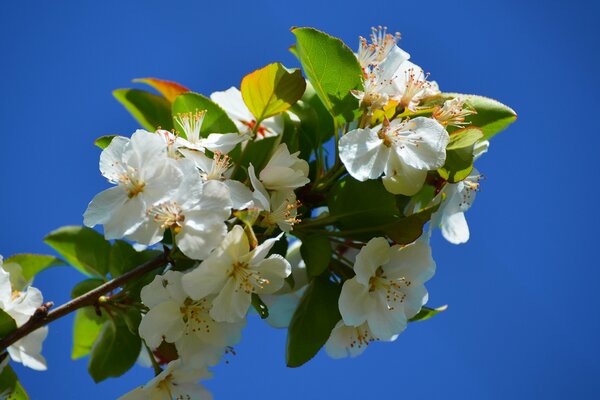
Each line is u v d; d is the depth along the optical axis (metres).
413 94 0.98
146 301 0.95
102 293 0.95
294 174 0.96
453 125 0.98
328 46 0.98
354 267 0.96
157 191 0.94
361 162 0.96
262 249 0.94
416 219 0.96
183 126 0.97
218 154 0.95
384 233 0.97
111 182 0.94
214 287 0.94
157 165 0.94
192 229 0.93
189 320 0.96
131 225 0.94
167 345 0.97
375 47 0.99
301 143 0.99
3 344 0.94
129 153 0.94
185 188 0.94
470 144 0.97
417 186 0.96
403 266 0.98
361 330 0.99
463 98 0.98
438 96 0.98
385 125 0.96
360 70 0.98
